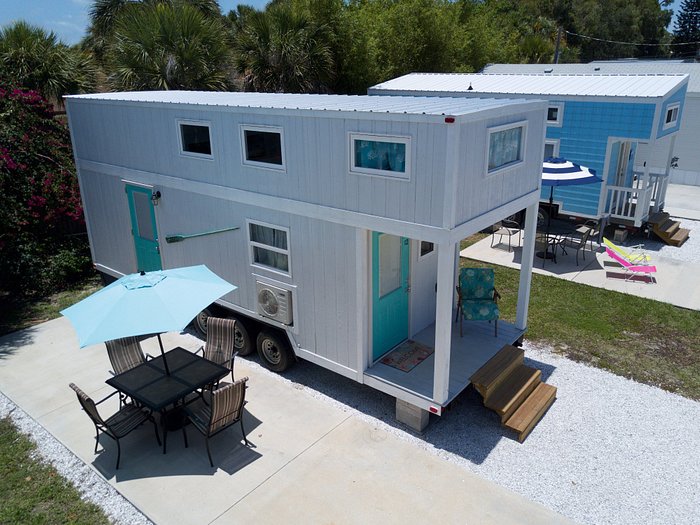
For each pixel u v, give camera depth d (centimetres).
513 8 4703
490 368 680
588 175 1095
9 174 1040
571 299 1001
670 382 738
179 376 638
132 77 1384
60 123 1233
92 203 1035
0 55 1219
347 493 541
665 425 648
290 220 679
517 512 516
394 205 573
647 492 544
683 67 2073
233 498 536
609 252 1127
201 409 622
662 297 1006
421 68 2328
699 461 588
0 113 1088
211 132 741
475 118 538
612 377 750
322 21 1836
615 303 982
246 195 724
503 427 641
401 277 709
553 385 731
